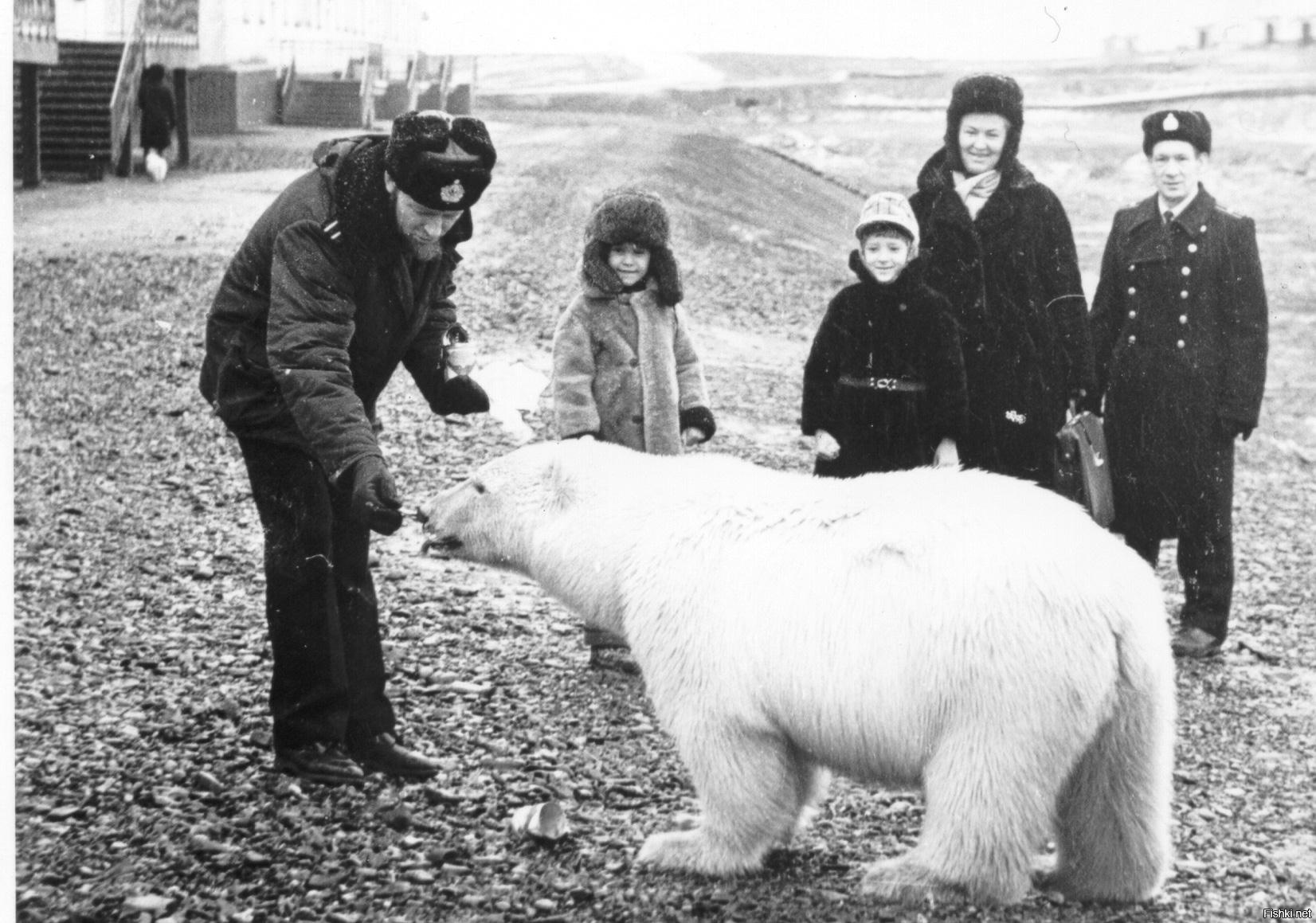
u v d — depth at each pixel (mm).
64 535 6719
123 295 12148
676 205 18766
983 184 5086
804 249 17078
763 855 3598
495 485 3971
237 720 4582
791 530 3496
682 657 3520
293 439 3967
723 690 3465
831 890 3506
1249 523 8367
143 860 3592
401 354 4148
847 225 19297
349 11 36156
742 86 30141
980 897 3320
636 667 5102
